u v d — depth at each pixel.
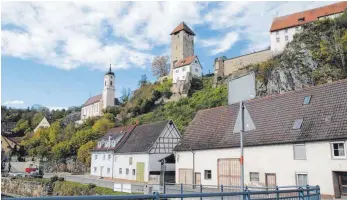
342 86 20.78
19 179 43.12
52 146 71.94
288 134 20.64
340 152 17.86
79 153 56.97
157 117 69.88
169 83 86.75
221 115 28.25
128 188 24.34
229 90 8.58
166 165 35.19
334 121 18.89
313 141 18.92
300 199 9.30
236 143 23.47
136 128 44.69
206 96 69.50
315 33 52.53
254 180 22.00
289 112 22.36
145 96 87.56
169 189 20.86
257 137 22.55
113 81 103.00
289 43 55.91
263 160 21.56
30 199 3.51
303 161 19.31
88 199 3.96
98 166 46.69
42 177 45.06
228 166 23.91
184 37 96.12
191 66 84.00
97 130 67.50
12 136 102.75
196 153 26.97
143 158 36.59
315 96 21.80
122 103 99.56
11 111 123.94
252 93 7.67
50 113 130.12
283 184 20.12
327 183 18.06
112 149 43.28
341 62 47.31
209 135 27.14
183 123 60.25
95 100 107.00
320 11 62.84
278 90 51.72
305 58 50.66
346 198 17.31
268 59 61.47
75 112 126.00
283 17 67.44
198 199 9.80
